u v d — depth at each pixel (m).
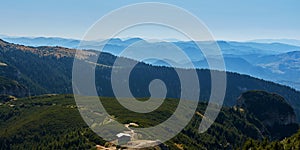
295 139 154.12
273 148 149.12
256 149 156.25
